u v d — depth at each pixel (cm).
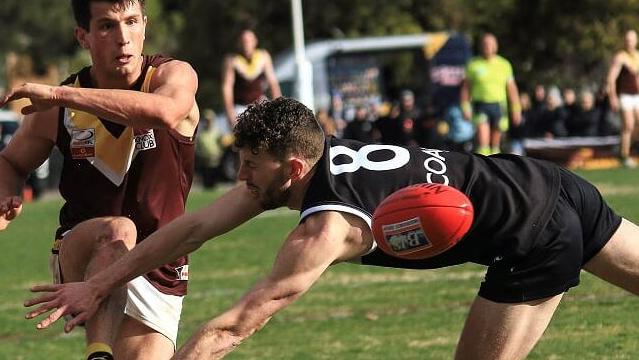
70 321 1494
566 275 1476
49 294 1501
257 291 1321
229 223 1481
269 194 1395
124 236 1600
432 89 10269
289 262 1322
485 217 1434
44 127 1661
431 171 1430
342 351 2278
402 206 1316
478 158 1488
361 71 10488
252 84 5666
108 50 1576
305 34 13538
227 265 3459
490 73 5800
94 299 1495
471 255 1464
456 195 1332
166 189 1670
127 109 1460
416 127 7900
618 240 1538
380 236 1327
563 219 1467
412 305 2703
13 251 4100
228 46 14162
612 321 2405
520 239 1442
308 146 1371
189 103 1537
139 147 1645
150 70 1608
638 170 5869
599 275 1564
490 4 11869
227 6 14150
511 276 1466
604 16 11306
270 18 13825
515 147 7381
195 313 2739
